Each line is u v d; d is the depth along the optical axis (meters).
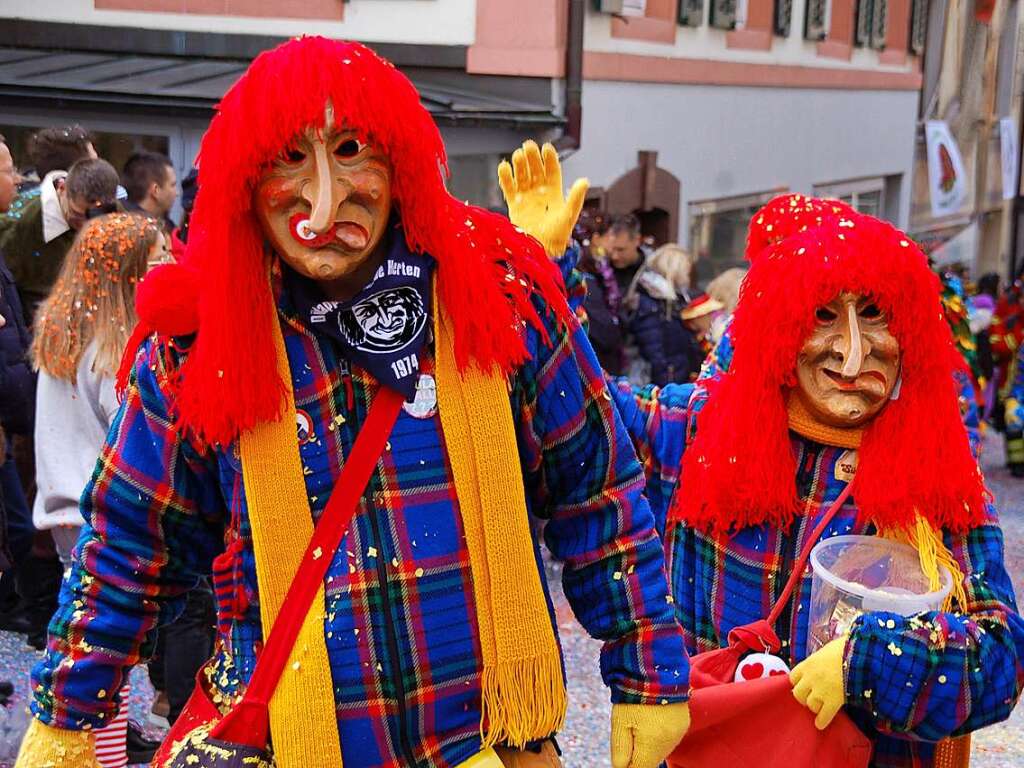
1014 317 10.66
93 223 3.66
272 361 1.81
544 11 9.48
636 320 6.77
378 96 1.77
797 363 2.44
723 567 2.53
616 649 2.01
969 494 2.43
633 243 7.25
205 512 1.94
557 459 1.98
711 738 2.35
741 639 2.43
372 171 1.79
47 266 4.95
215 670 1.92
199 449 1.87
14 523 4.54
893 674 2.24
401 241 1.85
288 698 1.80
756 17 12.88
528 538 1.88
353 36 9.91
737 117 12.69
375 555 1.81
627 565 1.99
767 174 13.53
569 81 9.57
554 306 1.94
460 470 1.84
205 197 1.80
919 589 2.40
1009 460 9.64
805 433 2.48
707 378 2.69
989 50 19.59
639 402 2.69
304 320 1.84
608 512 2.00
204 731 1.87
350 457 1.82
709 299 6.92
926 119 18.05
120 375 1.92
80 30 9.98
